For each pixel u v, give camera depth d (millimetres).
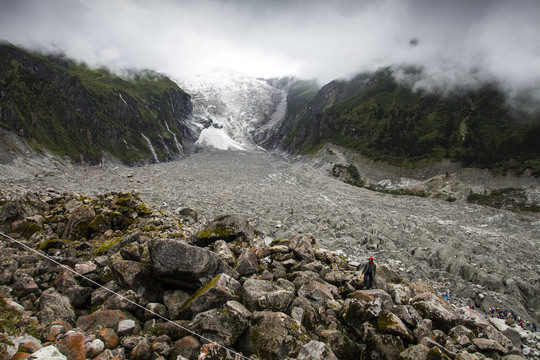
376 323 9562
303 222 41938
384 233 41625
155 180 75250
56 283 10367
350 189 100312
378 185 111875
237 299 10211
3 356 6336
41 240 15250
